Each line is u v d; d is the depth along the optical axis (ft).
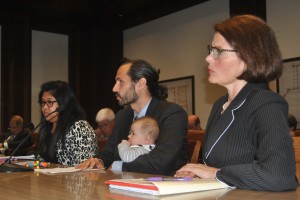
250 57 4.63
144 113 8.45
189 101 22.86
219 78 4.91
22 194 3.74
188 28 23.25
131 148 7.71
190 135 9.93
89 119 28.81
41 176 5.35
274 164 3.82
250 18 4.81
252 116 4.45
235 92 5.00
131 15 26.84
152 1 24.25
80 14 27.04
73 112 9.30
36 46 27.35
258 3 19.57
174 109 7.86
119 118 8.98
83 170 6.22
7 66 26.00
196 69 22.63
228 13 20.90
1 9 25.46
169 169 7.14
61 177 5.17
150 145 7.79
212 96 21.48
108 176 5.24
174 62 24.11
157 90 8.59
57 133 9.07
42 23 27.61
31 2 24.81
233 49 4.73
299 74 17.67
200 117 22.17
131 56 27.48
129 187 3.80
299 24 17.93
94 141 9.32
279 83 18.42
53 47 28.09
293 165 3.98
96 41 29.12
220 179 4.00
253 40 4.66
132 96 8.34
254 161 4.10
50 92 9.21
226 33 4.76
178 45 23.86
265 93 4.51
